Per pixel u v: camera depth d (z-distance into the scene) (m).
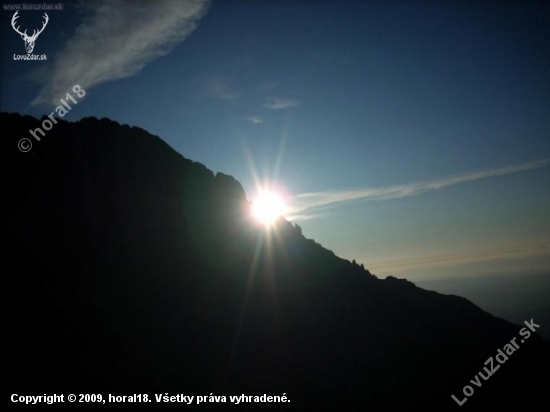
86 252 59.50
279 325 69.31
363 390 61.16
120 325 51.97
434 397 68.25
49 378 40.75
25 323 45.59
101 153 73.62
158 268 64.81
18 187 62.03
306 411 51.31
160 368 48.38
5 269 50.78
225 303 67.81
